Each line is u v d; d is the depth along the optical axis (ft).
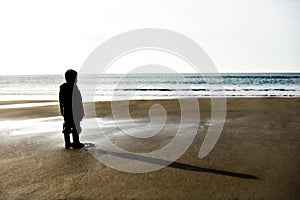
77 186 15.34
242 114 42.50
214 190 14.47
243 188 14.66
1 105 63.77
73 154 22.07
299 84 166.81
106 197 13.84
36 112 50.44
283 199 13.23
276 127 31.94
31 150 23.59
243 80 206.39
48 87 185.78
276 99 63.10
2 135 30.71
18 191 14.75
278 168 17.84
